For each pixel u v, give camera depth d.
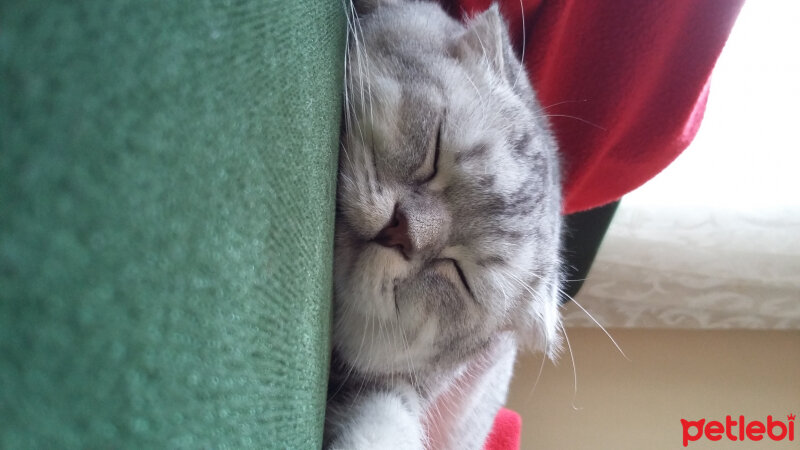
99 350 0.06
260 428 0.09
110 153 0.06
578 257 0.37
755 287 0.42
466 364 0.25
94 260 0.06
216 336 0.08
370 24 0.21
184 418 0.07
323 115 0.14
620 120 0.30
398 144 0.20
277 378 0.10
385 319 0.21
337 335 0.22
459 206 0.21
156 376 0.07
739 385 0.46
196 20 0.08
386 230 0.20
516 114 0.23
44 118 0.06
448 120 0.20
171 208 0.07
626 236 0.41
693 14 0.26
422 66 0.21
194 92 0.08
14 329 0.05
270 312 0.10
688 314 0.44
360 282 0.20
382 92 0.19
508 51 0.24
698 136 0.41
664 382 0.46
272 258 0.10
